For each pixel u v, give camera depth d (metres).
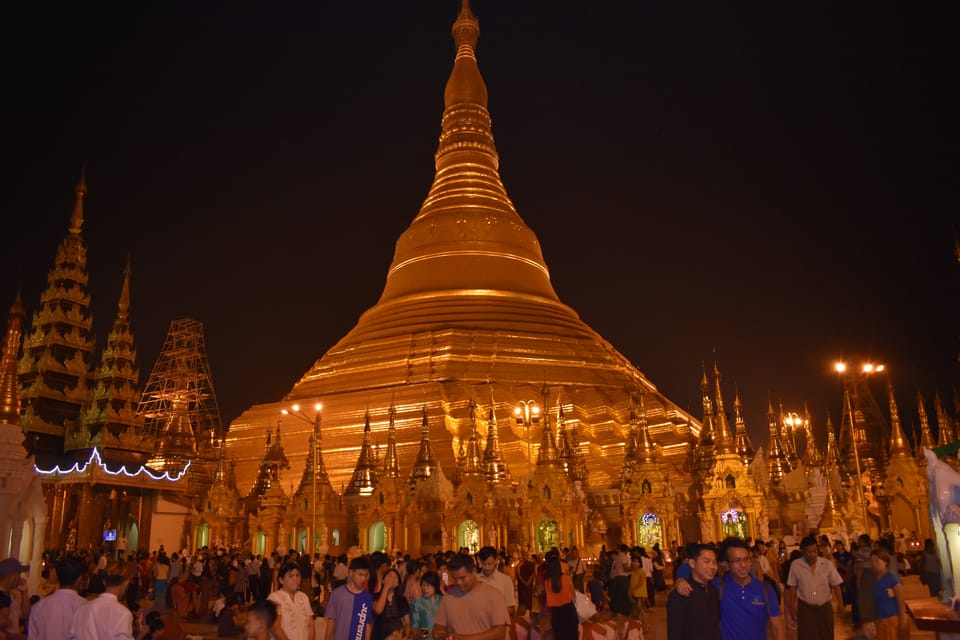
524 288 78.25
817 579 17.67
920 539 59.25
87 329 67.81
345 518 57.12
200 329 93.00
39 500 29.91
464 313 74.25
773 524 52.62
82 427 64.38
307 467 57.38
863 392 84.25
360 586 14.68
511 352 70.69
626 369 76.06
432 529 53.94
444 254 78.62
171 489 62.47
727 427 51.72
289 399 73.94
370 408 67.19
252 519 58.44
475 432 58.09
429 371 68.88
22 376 64.69
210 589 39.31
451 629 12.84
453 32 92.38
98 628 11.93
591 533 53.38
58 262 67.69
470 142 85.94
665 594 43.03
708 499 50.31
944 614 16.39
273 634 13.21
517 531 54.53
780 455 60.62
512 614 17.64
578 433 64.25
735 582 12.77
